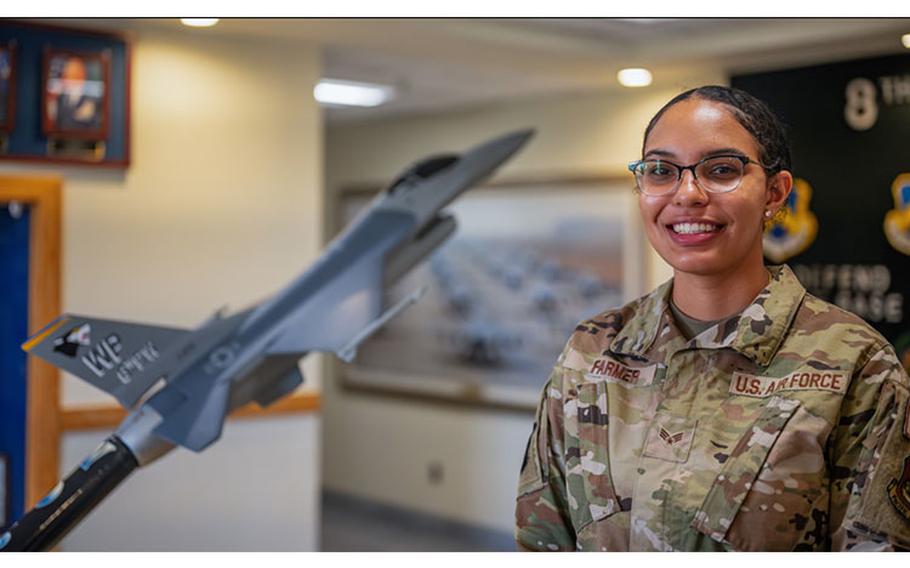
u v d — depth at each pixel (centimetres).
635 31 418
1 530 367
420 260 358
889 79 411
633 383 146
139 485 380
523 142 375
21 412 367
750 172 136
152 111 377
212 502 395
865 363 132
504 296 579
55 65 355
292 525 412
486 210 589
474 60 438
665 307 147
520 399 567
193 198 387
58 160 357
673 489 135
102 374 305
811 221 430
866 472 128
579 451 146
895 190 410
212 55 389
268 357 324
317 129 414
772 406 132
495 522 575
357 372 663
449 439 603
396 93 517
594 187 530
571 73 469
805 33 396
